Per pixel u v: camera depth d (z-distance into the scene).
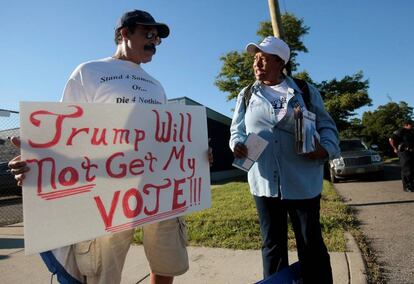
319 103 2.71
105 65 2.15
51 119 1.72
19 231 5.98
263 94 2.71
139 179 2.00
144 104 2.05
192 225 5.20
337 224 5.21
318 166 2.62
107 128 1.90
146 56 2.30
